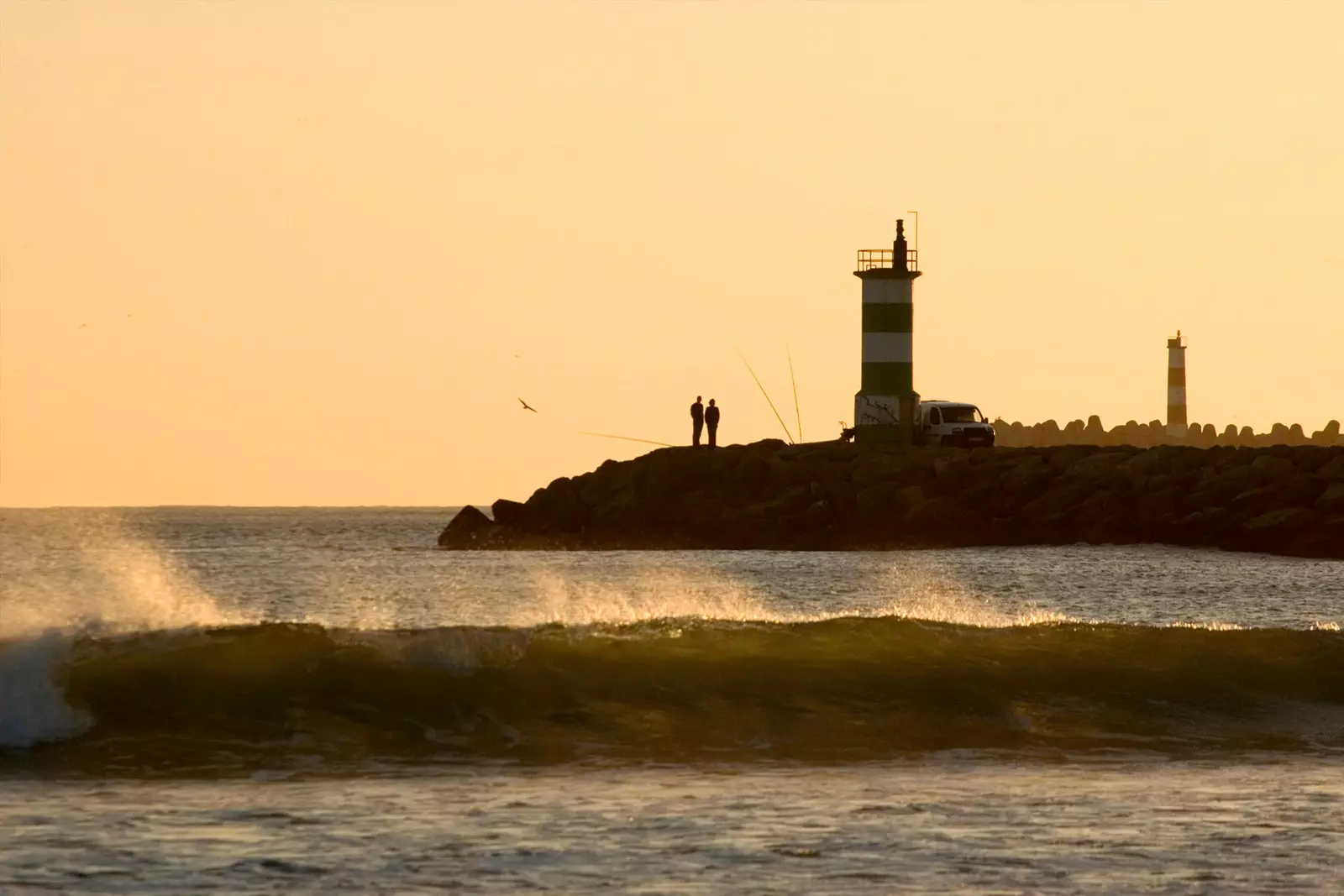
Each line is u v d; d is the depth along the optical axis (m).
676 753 82.12
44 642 85.88
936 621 109.00
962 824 66.12
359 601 168.25
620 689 89.75
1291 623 160.38
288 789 72.12
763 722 88.06
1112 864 60.00
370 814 67.25
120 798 70.00
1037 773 78.56
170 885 56.75
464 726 84.62
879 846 62.41
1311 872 59.19
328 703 84.94
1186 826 65.94
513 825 65.31
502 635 92.31
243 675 86.06
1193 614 168.88
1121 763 81.69
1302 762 82.75
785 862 59.94
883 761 81.44
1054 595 190.62
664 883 57.38
